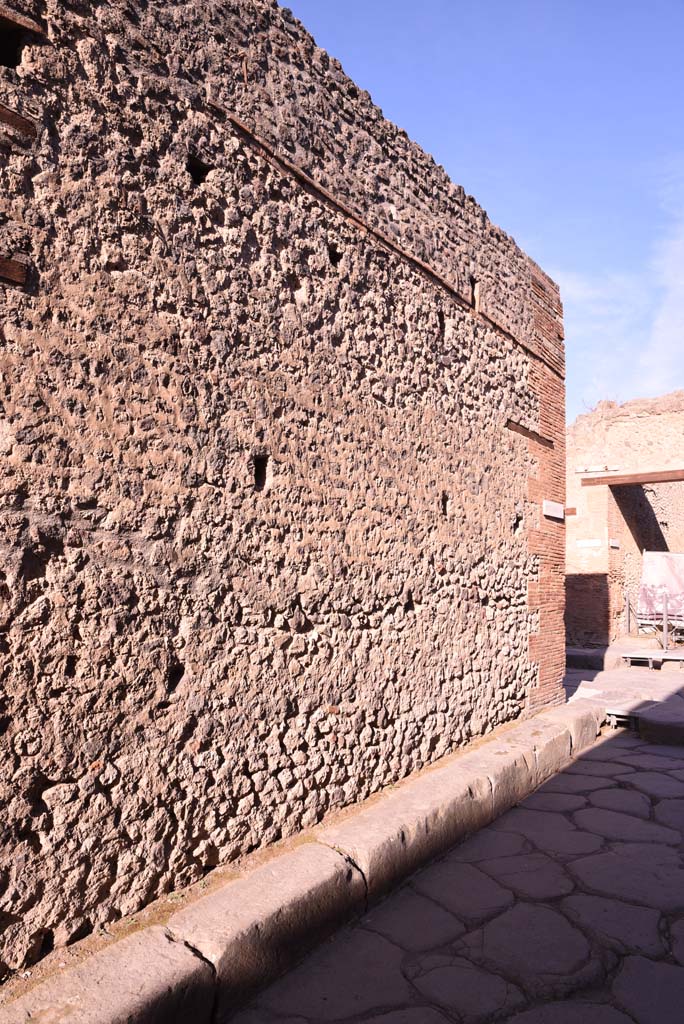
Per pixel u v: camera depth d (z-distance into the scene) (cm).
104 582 274
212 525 323
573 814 477
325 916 305
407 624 471
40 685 250
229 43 357
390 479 462
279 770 353
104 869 267
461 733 534
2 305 247
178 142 322
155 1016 221
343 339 425
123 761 276
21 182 255
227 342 338
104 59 291
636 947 304
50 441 258
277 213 379
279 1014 255
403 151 507
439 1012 258
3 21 256
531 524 678
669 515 1989
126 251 293
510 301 662
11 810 239
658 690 907
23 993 226
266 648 349
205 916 271
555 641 720
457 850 412
